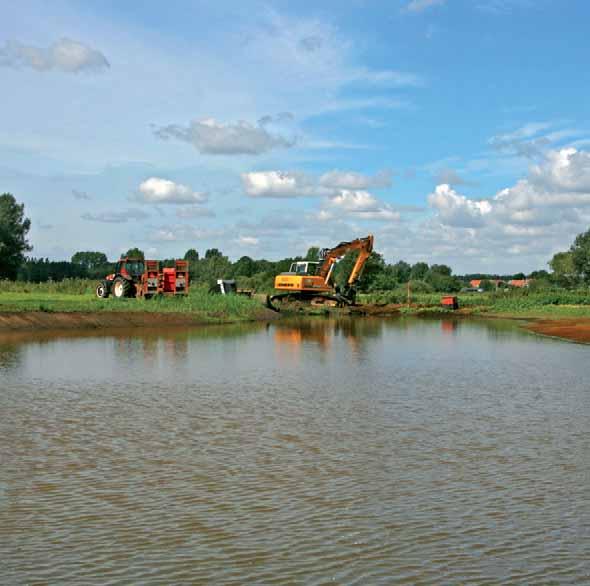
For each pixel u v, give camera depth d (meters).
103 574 6.49
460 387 17.64
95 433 12.19
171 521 7.89
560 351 27.09
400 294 80.00
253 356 24.50
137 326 37.25
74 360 22.44
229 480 9.48
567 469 10.05
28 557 6.88
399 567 6.68
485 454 10.89
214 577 6.44
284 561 6.80
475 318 51.88
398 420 13.45
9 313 33.50
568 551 7.09
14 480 9.42
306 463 10.35
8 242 88.12
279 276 56.72
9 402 15.03
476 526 7.78
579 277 108.75
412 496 8.82
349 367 21.61
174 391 16.69
